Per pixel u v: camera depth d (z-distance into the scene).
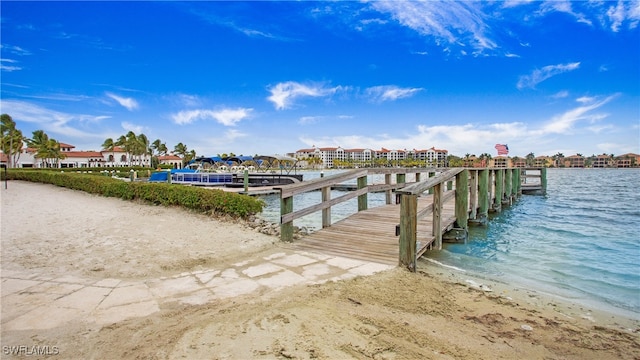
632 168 137.50
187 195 10.68
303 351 2.54
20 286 4.03
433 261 6.21
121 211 10.68
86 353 2.54
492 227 10.80
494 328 3.28
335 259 5.32
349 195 8.77
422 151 157.62
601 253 7.34
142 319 3.11
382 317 3.25
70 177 19.52
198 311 3.27
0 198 14.62
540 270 5.99
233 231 7.64
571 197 22.31
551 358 2.80
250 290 3.89
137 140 86.88
